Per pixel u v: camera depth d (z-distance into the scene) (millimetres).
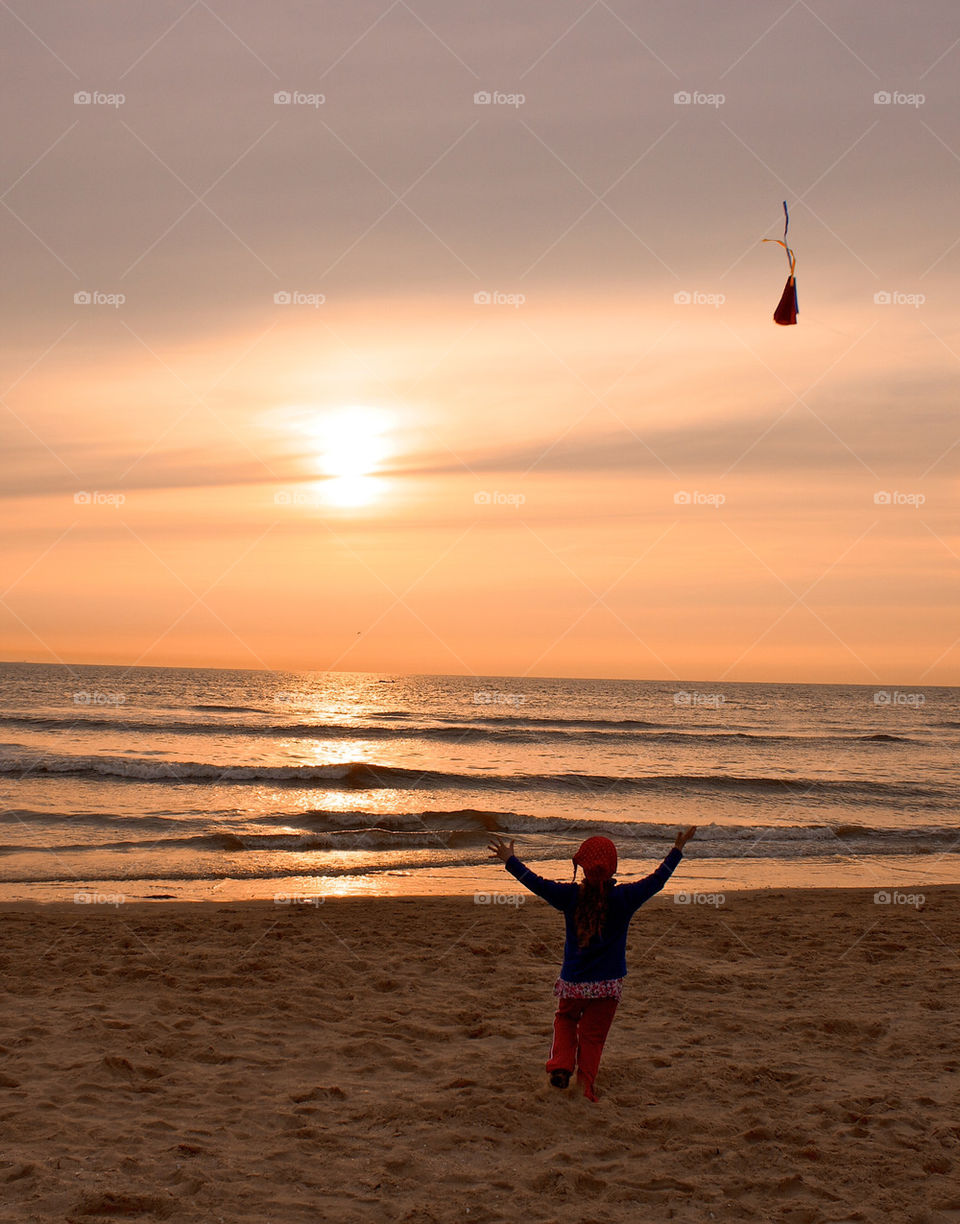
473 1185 4074
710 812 23312
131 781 24703
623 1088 5262
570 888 5000
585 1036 5004
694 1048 6004
